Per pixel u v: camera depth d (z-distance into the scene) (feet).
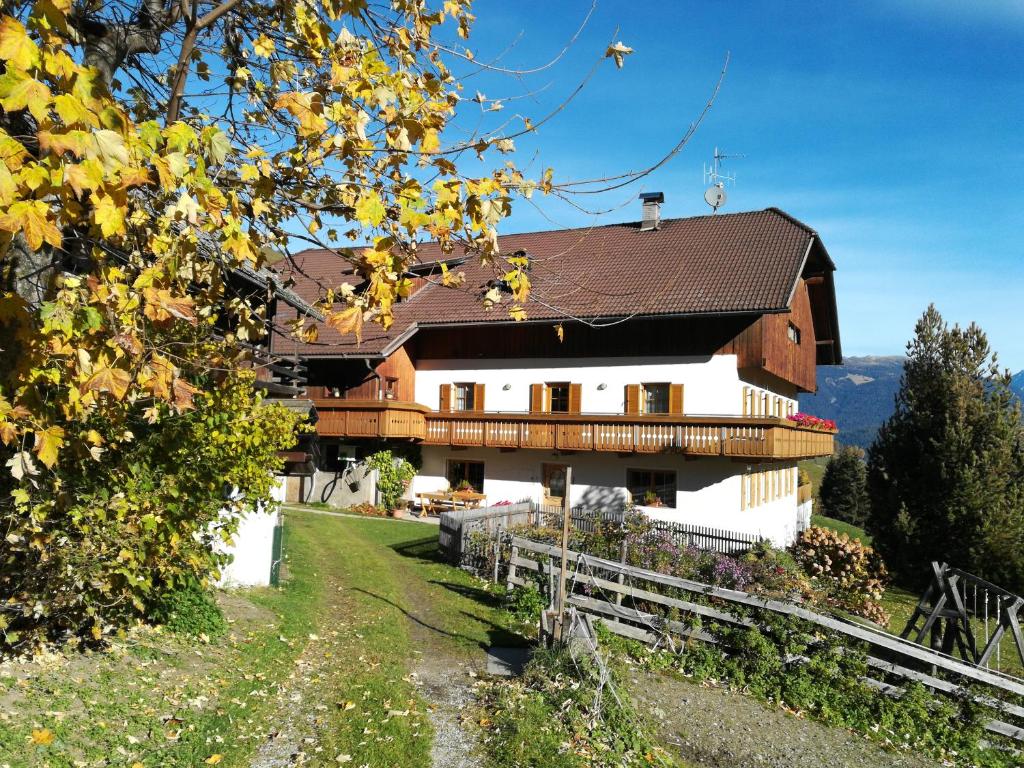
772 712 30.83
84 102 8.39
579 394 80.89
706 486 74.49
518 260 14.87
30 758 15.40
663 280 79.66
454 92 15.03
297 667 27.37
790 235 82.38
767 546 48.11
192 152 11.35
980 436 69.77
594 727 24.21
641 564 43.50
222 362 17.81
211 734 19.76
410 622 37.45
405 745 21.36
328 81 15.46
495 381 85.92
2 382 10.69
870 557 68.08
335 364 86.89
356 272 13.64
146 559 21.36
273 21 17.11
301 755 19.83
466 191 12.88
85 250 12.16
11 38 7.84
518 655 32.37
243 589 37.24
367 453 89.86
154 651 23.98
